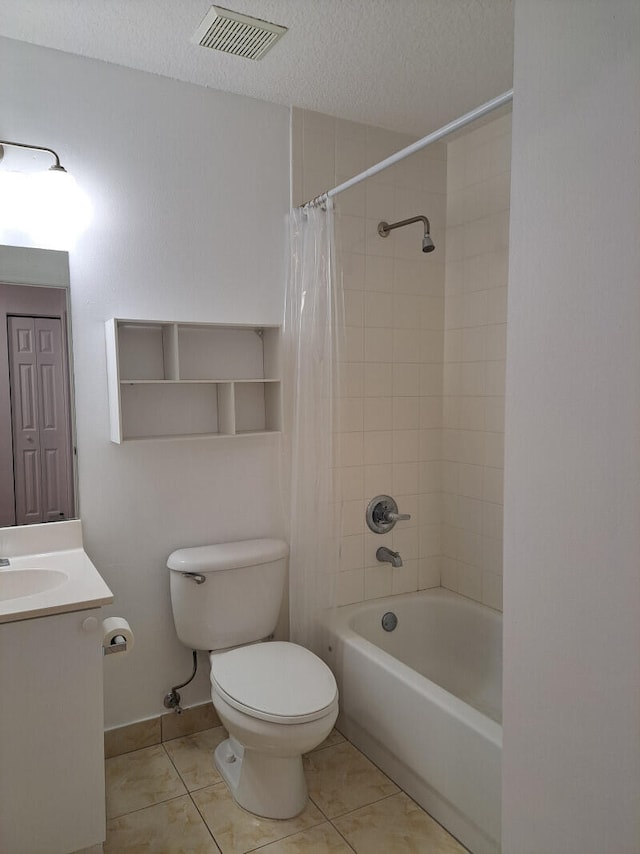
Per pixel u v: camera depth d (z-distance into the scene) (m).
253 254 2.46
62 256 2.09
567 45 1.18
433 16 1.84
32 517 2.09
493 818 1.73
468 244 2.77
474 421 2.79
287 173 2.51
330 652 2.47
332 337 2.34
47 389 2.09
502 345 2.62
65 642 1.65
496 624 2.62
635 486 1.08
